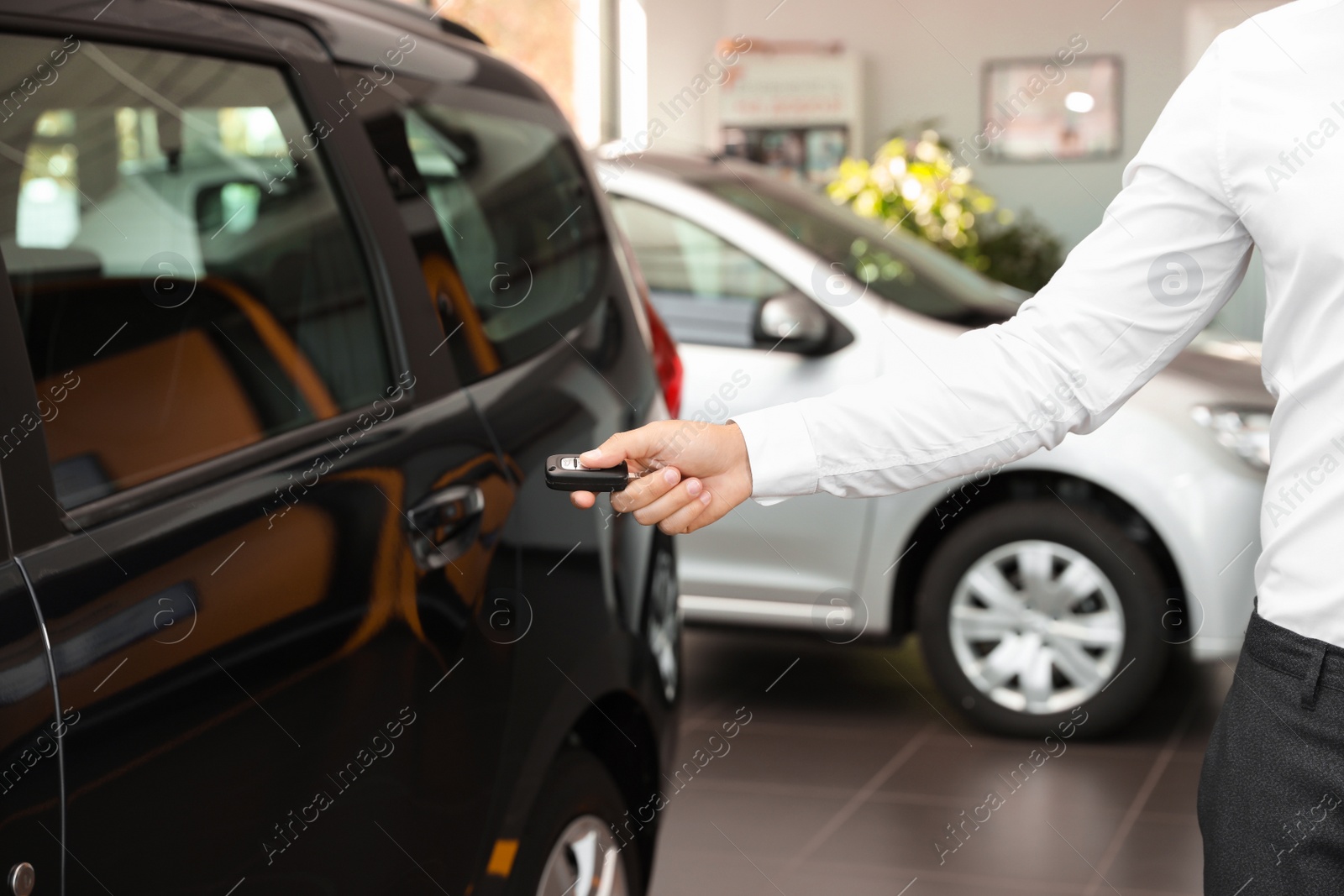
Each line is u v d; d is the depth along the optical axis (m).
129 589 1.24
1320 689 1.08
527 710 1.82
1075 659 3.71
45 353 1.38
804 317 3.81
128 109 1.50
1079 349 1.21
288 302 1.66
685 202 4.09
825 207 4.46
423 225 1.92
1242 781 1.13
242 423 1.51
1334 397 1.06
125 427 1.38
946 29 9.20
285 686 1.38
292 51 1.78
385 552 1.57
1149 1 8.87
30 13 1.37
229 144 1.65
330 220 1.76
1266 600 1.14
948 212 8.10
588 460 1.23
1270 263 1.11
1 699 1.08
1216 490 3.51
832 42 9.23
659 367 2.81
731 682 4.27
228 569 1.35
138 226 1.54
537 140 2.37
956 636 3.79
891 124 9.37
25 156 1.43
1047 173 9.16
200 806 1.26
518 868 1.81
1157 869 2.92
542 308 2.16
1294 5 1.11
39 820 1.09
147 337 1.47
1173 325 1.19
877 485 1.26
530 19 8.51
